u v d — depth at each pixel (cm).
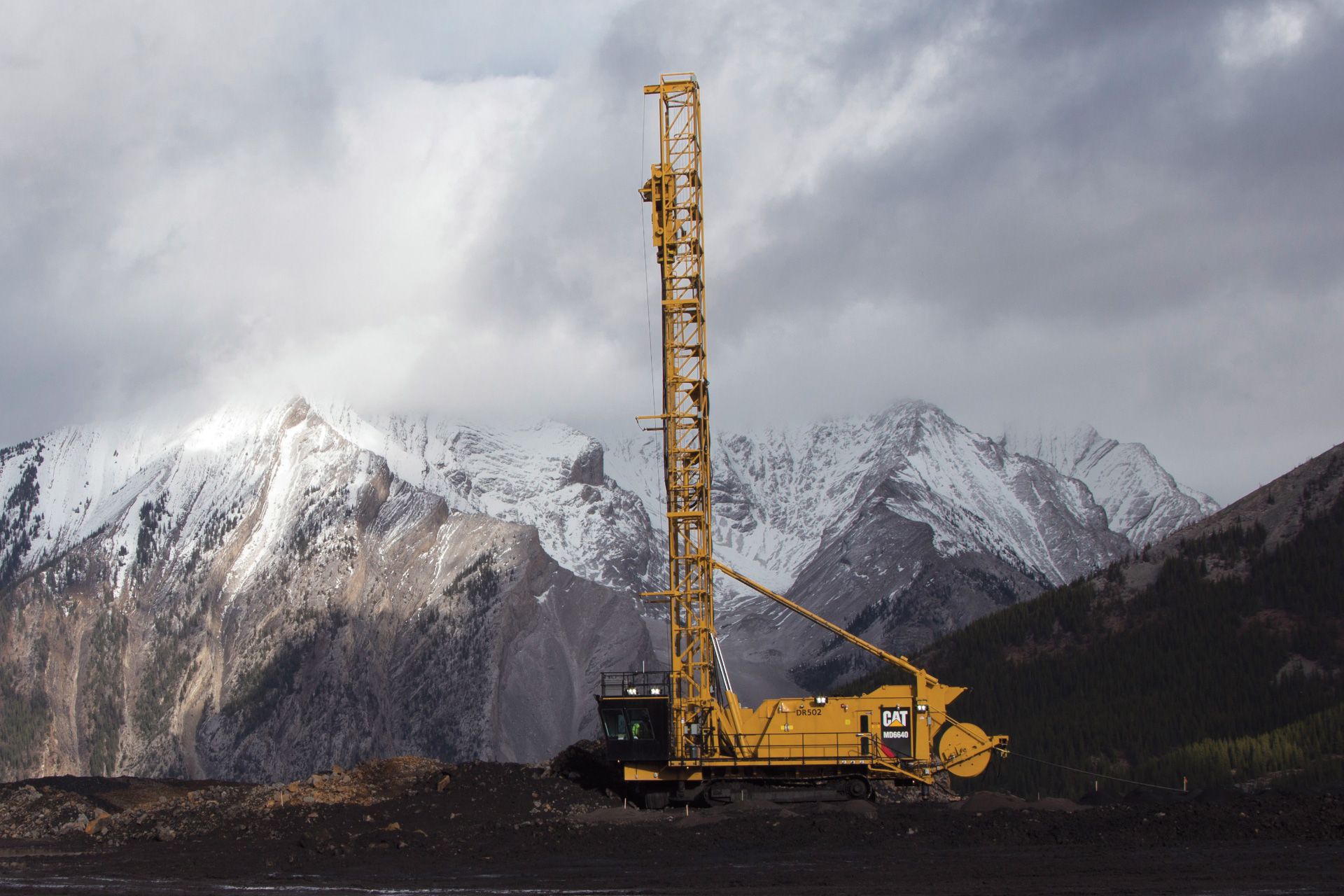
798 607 10019
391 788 9844
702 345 10600
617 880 6919
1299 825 7650
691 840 7981
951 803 9225
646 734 9262
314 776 10225
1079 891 6300
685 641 10119
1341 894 6109
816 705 9406
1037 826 7969
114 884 7194
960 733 9494
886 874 6881
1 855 8512
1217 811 8019
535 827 8375
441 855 7762
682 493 10344
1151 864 6912
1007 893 6300
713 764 9250
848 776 9362
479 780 9688
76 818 10081
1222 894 6159
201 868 7631
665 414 10481
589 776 9788
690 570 10250
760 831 8119
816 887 6569
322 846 7975
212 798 9812
